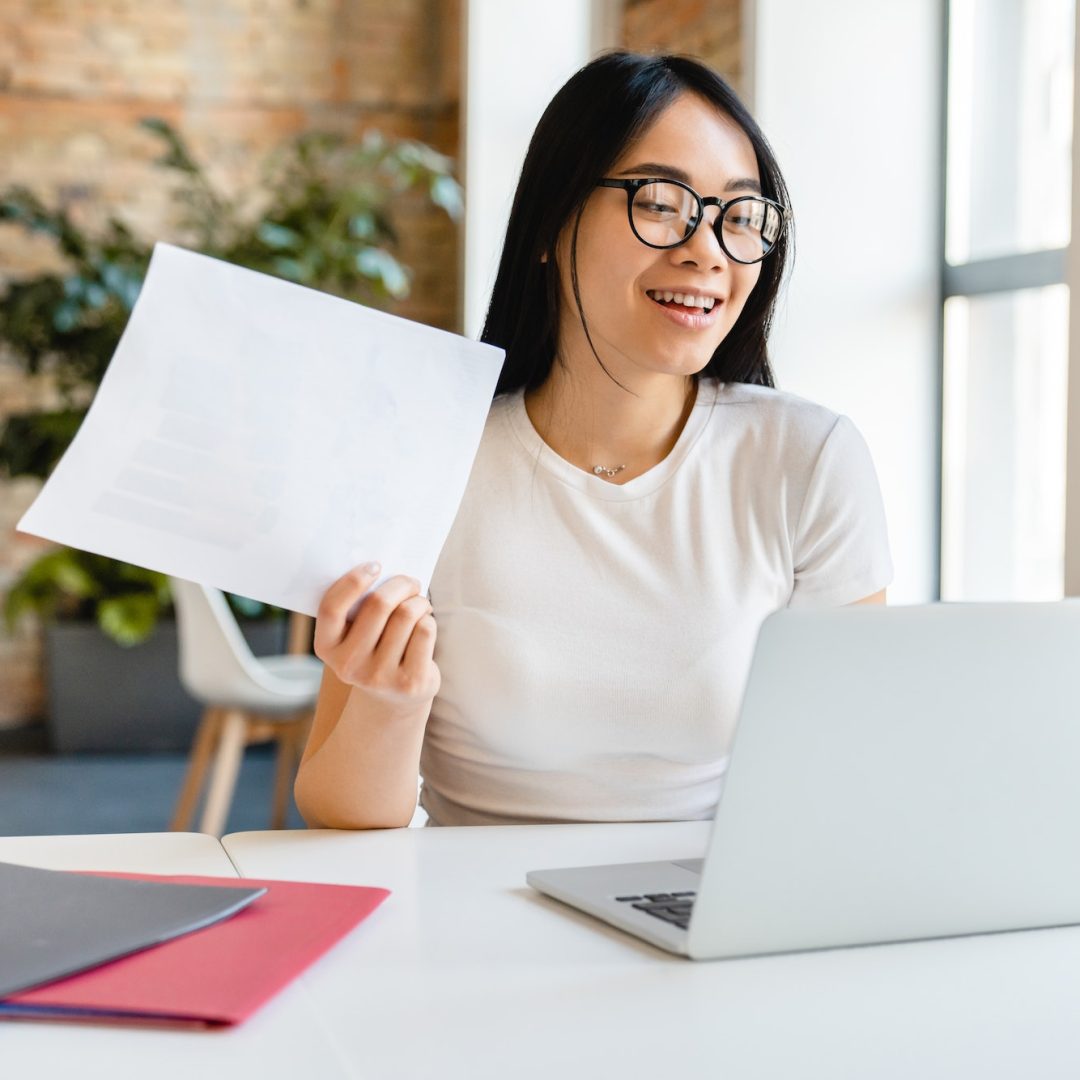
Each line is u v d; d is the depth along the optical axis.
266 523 1.02
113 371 0.97
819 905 0.83
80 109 5.54
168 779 4.75
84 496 0.96
